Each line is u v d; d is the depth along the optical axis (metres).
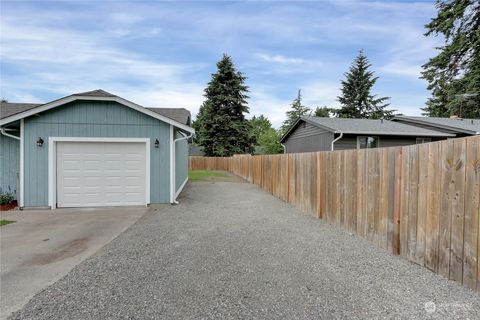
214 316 2.66
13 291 3.23
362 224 5.23
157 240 5.16
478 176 2.93
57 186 8.59
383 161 4.61
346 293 3.08
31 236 5.54
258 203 9.44
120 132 8.85
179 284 3.33
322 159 6.88
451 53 14.97
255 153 39.72
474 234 2.98
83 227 6.23
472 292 2.99
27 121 8.41
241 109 37.56
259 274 3.60
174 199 9.25
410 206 3.97
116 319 2.63
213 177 20.69
